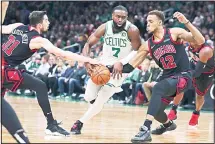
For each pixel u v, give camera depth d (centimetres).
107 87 510
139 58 490
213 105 967
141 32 1438
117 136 499
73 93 1148
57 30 1612
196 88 618
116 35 519
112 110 878
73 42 1423
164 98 484
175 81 468
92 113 510
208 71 606
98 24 1598
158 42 475
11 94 1271
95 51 1181
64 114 756
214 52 635
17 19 1708
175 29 474
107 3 1650
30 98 1142
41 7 1716
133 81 1049
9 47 461
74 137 476
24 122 603
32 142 424
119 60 526
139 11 1566
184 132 562
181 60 478
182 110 958
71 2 1683
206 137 518
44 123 596
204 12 1447
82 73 1144
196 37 461
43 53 1320
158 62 485
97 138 476
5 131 502
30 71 1235
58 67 1193
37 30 471
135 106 1006
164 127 524
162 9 1561
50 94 1202
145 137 452
